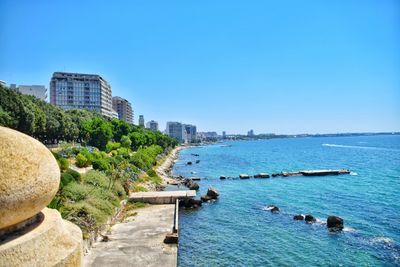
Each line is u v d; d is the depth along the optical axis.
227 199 46.09
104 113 178.25
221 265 23.17
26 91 142.25
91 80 169.50
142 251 22.02
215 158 129.38
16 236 5.66
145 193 40.62
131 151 89.81
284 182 62.22
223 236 29.53
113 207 30.22
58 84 164.50
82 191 27.06
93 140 84.00
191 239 28.64
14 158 5.63
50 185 6.18
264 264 23.45
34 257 5.52
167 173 76.38
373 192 50.91
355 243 27.59
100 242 23.53
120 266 19.59
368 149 171.50
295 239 28.67
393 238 28.77
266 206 41.62
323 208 40.31
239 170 85.62
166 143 146.38
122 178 40.44
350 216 36.28
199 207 40.72
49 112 75.44
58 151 54.75
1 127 6.09
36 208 6.00
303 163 103.31
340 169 80.69
